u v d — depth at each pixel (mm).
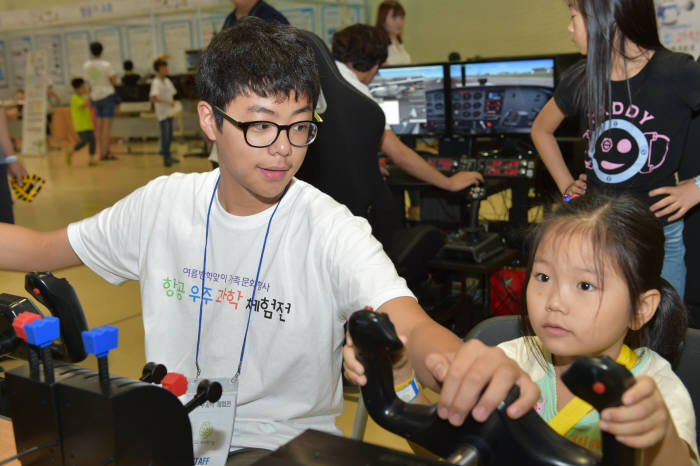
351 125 2184
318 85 1070
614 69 1794
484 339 1173
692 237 1958
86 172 8562
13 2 12750
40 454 719
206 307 1173
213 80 1043
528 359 1048
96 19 11016
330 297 1095
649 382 516
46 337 679
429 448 605
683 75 1698
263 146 1026
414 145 3689
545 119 2203
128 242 1253
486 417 560
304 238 1122
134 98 10195
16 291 3809
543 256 894
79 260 1294
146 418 681
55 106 12219
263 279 1134
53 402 688
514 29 8484
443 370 655
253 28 1048
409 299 984
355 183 2268
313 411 1146
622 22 1713
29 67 10328
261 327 1130
